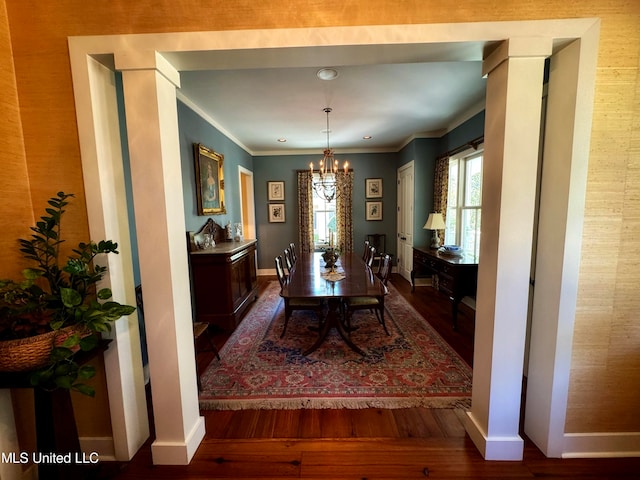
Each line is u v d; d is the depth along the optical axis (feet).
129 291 5.06
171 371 4.79
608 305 4.64
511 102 4.22
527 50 4.12
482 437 4.95
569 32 4.13
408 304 12.73
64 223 4.56
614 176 4.39
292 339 9.55
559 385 4.76
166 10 4.24
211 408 6.30
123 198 4.93
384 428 5.66
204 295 10.12
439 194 14.60
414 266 14.70
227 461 5.00
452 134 13.55
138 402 5.26
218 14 4.25
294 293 7.97
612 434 4.89
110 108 4.69
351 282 9.08
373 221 19.43
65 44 4.29
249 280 12.87
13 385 3.70
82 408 5.01
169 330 4.70
